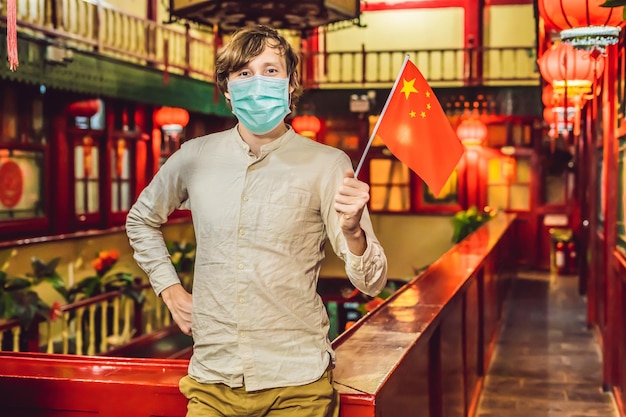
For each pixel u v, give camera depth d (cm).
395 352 297
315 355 214
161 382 254
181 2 779
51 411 261
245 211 210
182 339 971
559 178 1531
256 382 209
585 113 1196
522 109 1360
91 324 801
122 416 256
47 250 862
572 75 692
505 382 707
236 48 208
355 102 1360
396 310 396
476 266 609
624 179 587
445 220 1529
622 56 590
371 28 1559
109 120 1042
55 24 857
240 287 209
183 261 1012
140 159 1134
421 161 228
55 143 935
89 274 947
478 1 1526
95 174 1027
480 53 1518
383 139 223
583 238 1227
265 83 205
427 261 1538
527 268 1547
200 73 1131
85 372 266
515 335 924
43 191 923
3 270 784
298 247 212
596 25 448
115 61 913
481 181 1544
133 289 858
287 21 804
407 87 228
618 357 654
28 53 749
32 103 895
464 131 1387
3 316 679
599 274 898
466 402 562
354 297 1072
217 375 213
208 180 216
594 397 655
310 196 212
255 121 208
